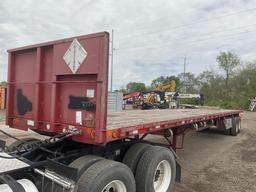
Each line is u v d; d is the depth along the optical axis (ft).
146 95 72.49
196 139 35.19
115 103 62.90
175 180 15.69
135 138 15.14
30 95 13.83
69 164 11.43
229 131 39.01
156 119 18.67
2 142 12.89
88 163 11.14
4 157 10.46
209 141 33.94
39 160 12.34
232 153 27.30
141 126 14.15
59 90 12.42
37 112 13.12
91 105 11.06
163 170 14.61
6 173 9.47
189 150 28.17
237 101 141.38
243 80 163.84
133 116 21.81
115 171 10.82
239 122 40.93
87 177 10.30
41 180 10.36
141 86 213.25
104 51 10.61
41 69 13.12
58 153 12.33
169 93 70.64
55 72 12.33
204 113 30.09
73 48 11.60
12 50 14.46
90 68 10.99
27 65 14.05
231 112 36.78
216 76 185.26
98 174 10.34
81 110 11.44
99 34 10.73
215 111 37.06
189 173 20.13
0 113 36.40
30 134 20.67
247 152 27.89
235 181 18.58
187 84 205.16
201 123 27.12
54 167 10.49
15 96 14.83
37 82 13.11
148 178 13.10
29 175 10.32
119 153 13.94
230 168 21.75
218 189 16.99
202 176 19.49
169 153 14.64
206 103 155.43
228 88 175.73
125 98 76.07
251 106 117.08
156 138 23.54
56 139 13.07
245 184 18.04
